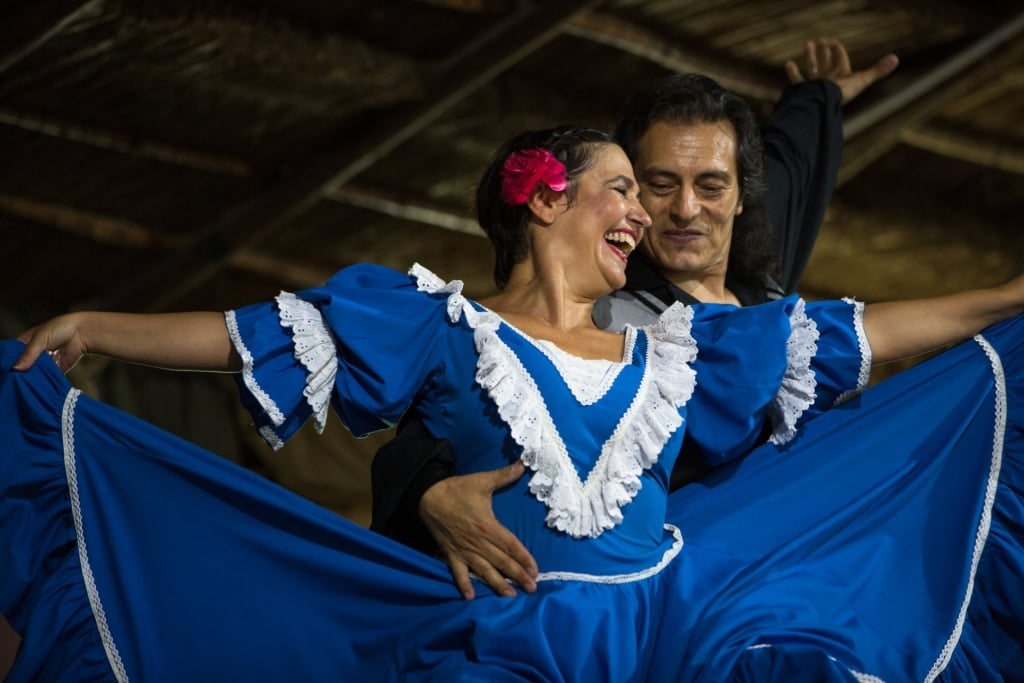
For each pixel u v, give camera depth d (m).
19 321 13.41
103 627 5.43
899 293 15.87
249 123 12.09
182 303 14.30
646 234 6.57
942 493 5.87
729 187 6.56
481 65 11.73
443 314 5.56
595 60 12.37
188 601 5.48
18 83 11.12
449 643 5.29
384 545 5.44
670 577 5.55
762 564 5.65
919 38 12.60
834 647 5.31
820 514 5.88
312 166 12.54
